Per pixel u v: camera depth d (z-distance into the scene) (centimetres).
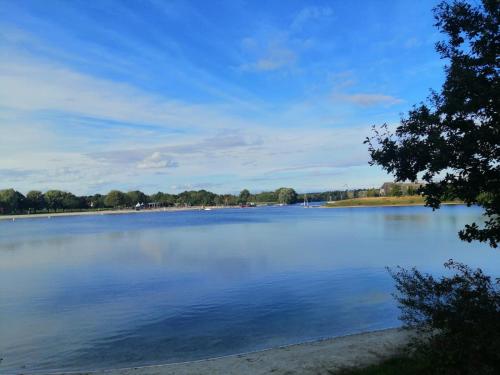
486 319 742
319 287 2477
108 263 3819
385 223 8719
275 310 1983
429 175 700
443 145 649
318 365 1119
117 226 11231
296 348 1333
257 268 3256
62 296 2444
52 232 9275
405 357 1034
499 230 714
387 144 716
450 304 822
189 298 2278
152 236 7031
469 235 737
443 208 16662
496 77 660
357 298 2169
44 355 1470
